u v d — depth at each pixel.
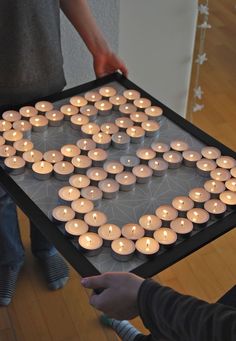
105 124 0.98
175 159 0.91
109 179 0.87
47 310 1.27
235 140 1.79
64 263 1.35
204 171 0.89
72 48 1.38
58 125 0.98
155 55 1.48
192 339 0.57
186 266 1.38
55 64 1.05
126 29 1.41
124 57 1.47
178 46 1.48
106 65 1.11
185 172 0.90
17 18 0.96
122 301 0.65
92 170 0.89
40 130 0.97
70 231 0.77
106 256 0.76
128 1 1.35
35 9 0.97
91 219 0.80
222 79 2.02
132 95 1.04
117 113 1.03
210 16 2.29
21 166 0.87
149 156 0.92
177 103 1.63
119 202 0.85
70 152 0.92
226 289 1.34
